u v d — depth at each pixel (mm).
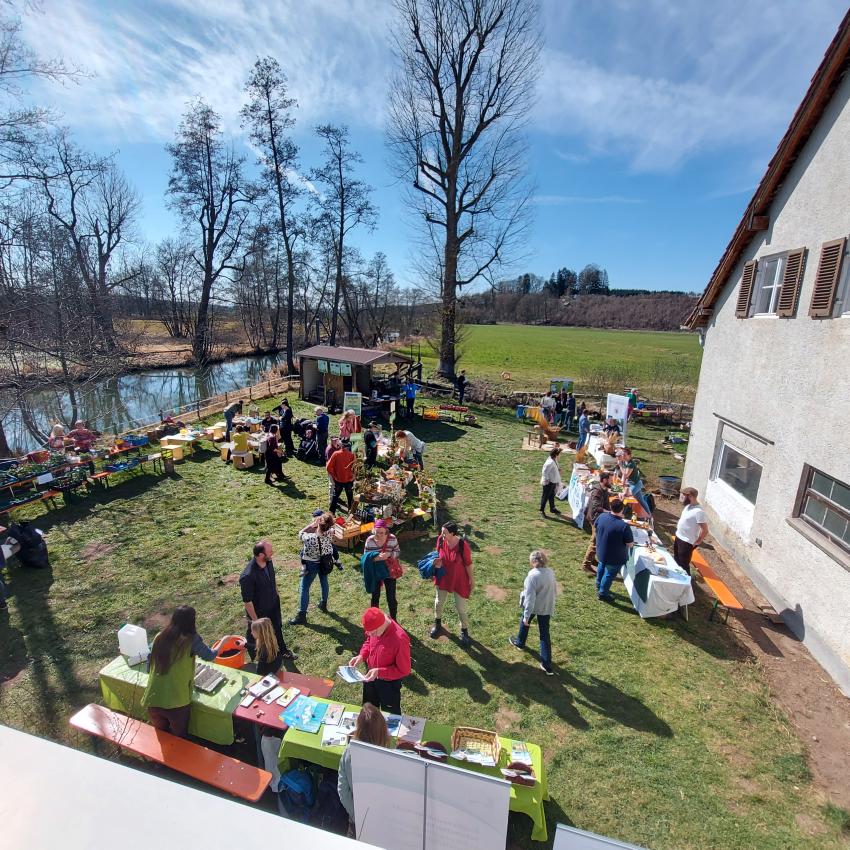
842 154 7305
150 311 49438
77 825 816
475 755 4410
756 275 9648
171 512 10945
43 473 10961
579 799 4910
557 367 39562
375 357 20031
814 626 7227
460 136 25562
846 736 5859
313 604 7785
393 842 3615
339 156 31781
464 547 6742
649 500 11781
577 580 8859
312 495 11992
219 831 808
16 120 12625
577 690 6289
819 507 7570
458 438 17734
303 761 4656
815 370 7660
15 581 8266
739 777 5242
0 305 14289
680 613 8023
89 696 5969
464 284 27641
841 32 6941
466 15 23641
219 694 4949
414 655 6770
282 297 45469
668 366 28875
